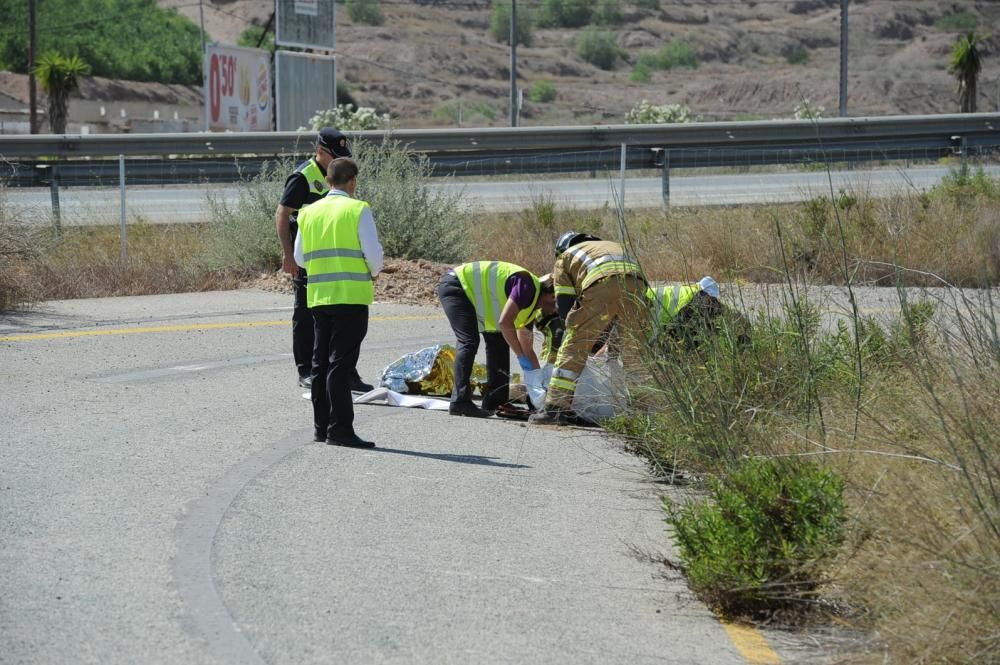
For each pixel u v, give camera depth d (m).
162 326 29.48
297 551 13.27
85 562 12.73
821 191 42.50
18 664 10.15
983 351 15.09
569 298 20.20
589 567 13.00
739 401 15.46
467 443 18.80
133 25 195.38
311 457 17.58
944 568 10.27
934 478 12.40
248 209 39.34
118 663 10.23
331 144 23.14
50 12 187.75
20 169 49.75
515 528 14.32
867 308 23.70
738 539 11.88
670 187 56.88
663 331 16.84
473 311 21.17
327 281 18.14
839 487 12.24
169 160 52.03
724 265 34.53
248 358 25.66
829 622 11.30
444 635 11.01
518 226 44.66
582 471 17.05
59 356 25.17
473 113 199.00
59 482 15.83
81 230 42.84
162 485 15.82
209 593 11.91
